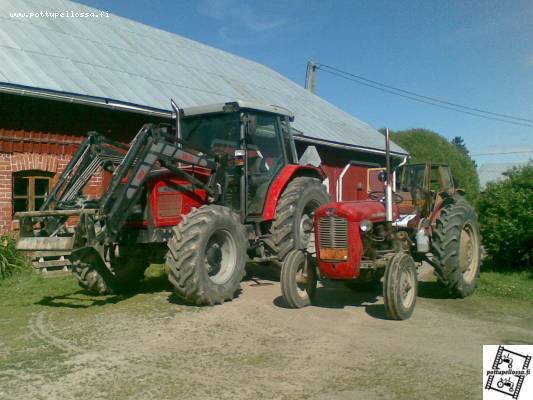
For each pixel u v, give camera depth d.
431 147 33.69
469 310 7.06
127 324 6.22
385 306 6.38
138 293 8.02
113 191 6.71
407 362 4.93
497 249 10.02
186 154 7.52
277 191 8.54
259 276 9.36
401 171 10.14
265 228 8.70
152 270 9.72
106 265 7.58
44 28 12.73
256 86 18.30
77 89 10.24
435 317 6.62
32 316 6.62
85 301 7.45
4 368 4.78
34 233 7.14
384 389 4.29
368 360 4.98
